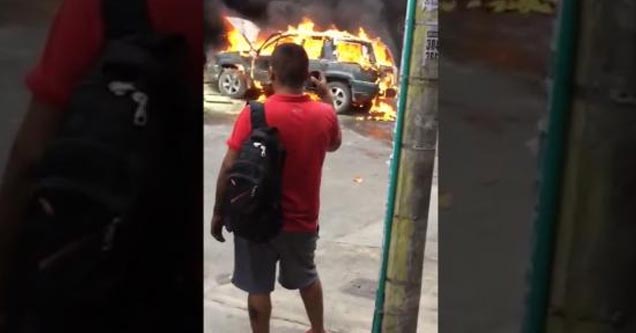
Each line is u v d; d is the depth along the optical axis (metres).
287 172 4.04
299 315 5.19
